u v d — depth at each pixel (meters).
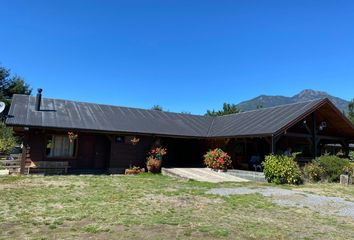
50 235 6.17
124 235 6.28
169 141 23.02
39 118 16.75
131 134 18.47
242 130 18.81
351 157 19.53
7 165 17.64
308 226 7.55
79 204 9.10
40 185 12.32
